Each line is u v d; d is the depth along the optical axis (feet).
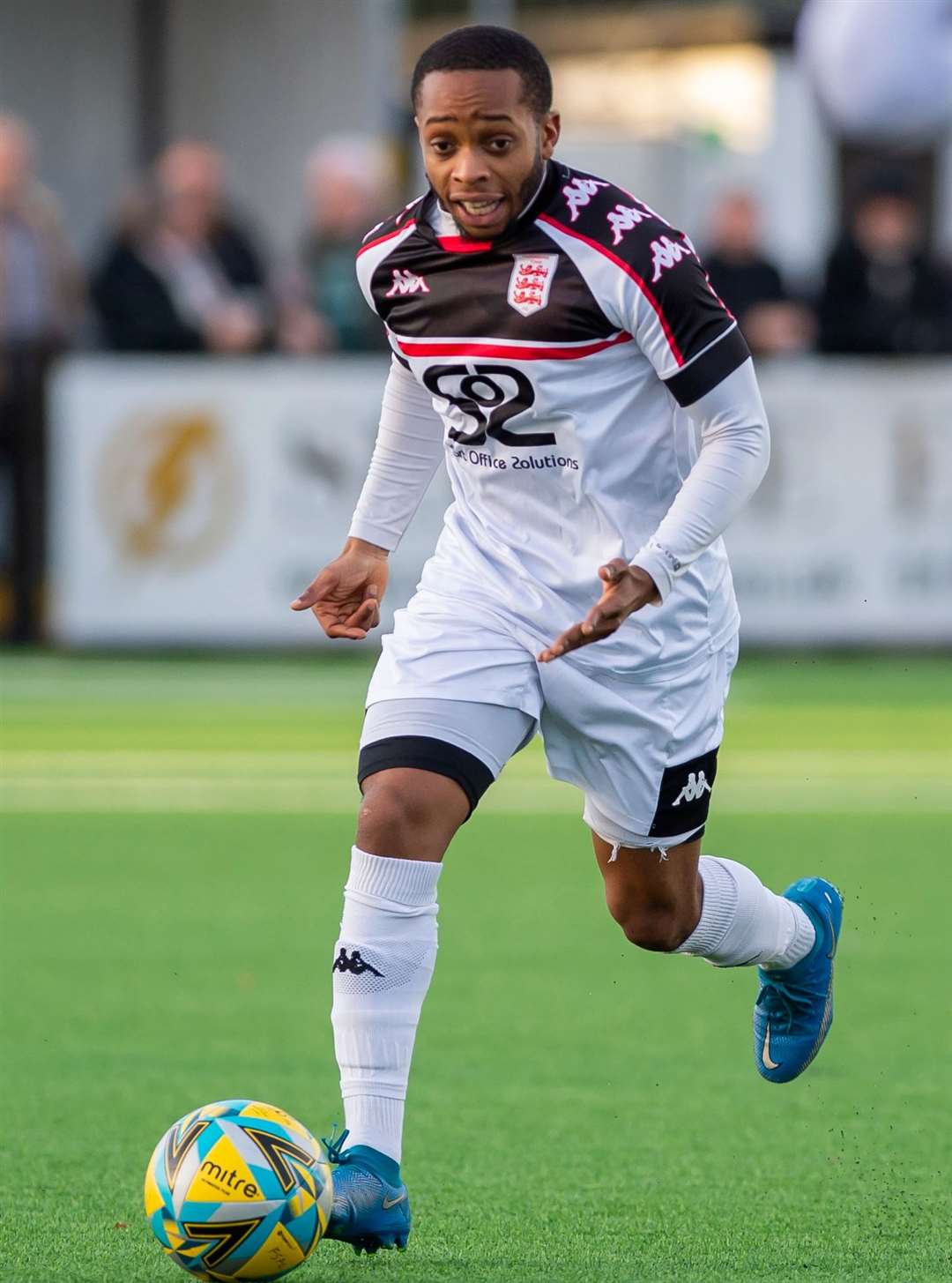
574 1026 68.28
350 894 46.09
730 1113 58.08
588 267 44.88
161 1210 41.93
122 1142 54.70
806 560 174.60
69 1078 61.52
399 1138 45.44
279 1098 59.52
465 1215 48.39
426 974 46.09
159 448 174.81
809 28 190.90
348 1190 44.04
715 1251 45.62
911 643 175.42
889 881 92.68
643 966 77.82
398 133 254.06
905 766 125.80
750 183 262.67
